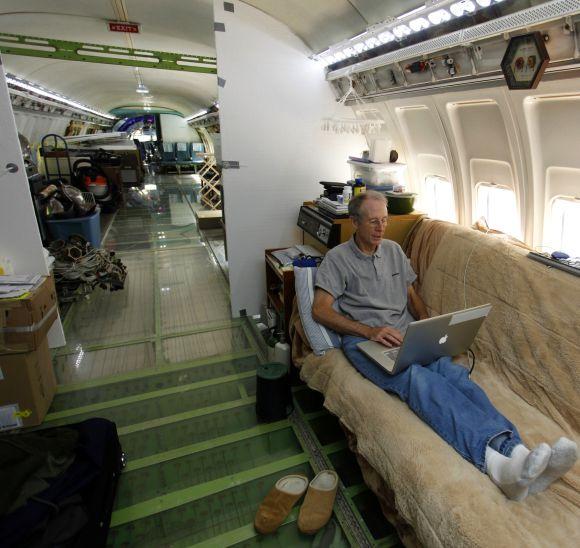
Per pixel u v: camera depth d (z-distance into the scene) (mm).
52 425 2129
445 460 1305
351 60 2682
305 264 2477
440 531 1132
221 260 4844
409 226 2717
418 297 2248
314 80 3016
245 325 3287
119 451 1821
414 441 1376
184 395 2396
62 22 4035
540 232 2123
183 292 3959
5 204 2436
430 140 2623
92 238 4535
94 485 1514
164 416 2211
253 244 3277
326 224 2631
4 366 1960
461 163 2445
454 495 1182
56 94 6914
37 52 4816
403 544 1474
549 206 2035
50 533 1274
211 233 6039
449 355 1855
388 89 2549
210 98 8844
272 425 2145
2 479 1313
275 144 3062
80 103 9211
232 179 3055
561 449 1129
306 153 3166
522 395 1703
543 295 1719
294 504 1649
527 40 1510
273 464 1882
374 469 1547
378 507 1662
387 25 2057
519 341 1767
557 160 1850
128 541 1516
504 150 2088
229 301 3754
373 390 1684
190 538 1533
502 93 1812
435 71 2094
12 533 1244
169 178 13453
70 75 6816
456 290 2141
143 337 3078
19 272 2582
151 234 6082
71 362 2734
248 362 2756
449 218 2842
